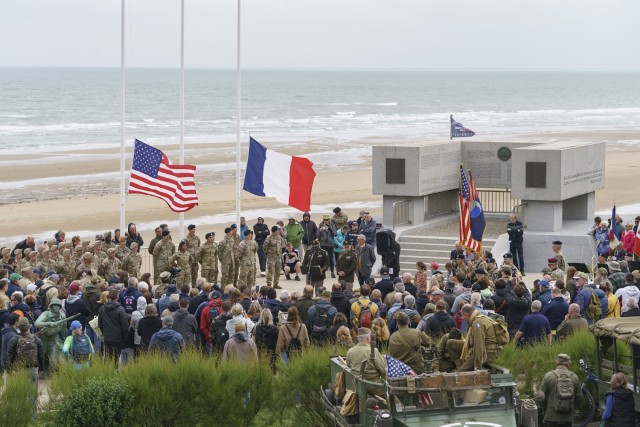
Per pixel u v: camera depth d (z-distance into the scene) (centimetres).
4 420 1527
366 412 1395
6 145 9600
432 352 1577
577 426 1579
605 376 1623
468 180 2886
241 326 1720
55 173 6994
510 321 2030
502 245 3484
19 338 1795
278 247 3091
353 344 1711
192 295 2097
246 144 9419
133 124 13388
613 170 7131
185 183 3178
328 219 3334
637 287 2300
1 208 5328
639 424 1488
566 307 2025
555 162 3478
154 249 2912
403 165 3622
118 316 1948
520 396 1652
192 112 16775
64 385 1581
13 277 2367
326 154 8400
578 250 3450
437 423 1336
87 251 2781
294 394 1662
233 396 1598
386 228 3438
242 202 5541
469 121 14725
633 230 3353
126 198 5744
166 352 1691
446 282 2145
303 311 2038
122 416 1527
